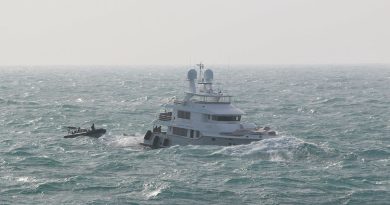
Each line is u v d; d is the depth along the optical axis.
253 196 113.00
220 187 118.94
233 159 142.62
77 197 113.25
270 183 121.31
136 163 142.12
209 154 147.50
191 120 158.75
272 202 109.44
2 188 119.31
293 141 151.00
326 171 131.62
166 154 150.38
